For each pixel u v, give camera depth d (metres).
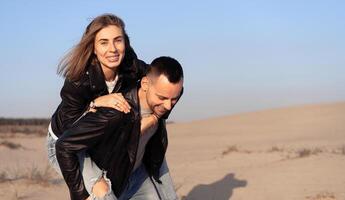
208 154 18.19
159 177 4.65
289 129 33.31
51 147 4.38
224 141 27.05
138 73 4.29
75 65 4.04
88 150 4.04
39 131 40.44
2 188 9.08
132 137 4.00
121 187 4.18
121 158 4.04
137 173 4.60
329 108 42.62
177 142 28.52
